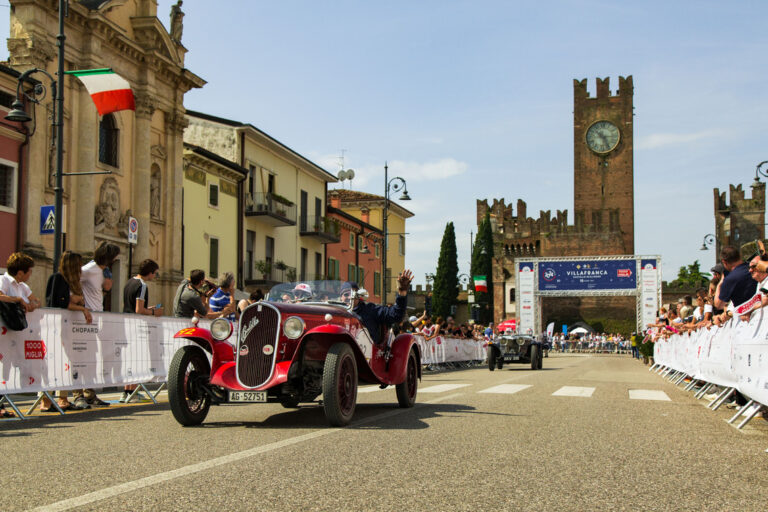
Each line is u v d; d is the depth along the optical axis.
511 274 94.19
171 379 8.14
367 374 9.25
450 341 31.27
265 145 43.78
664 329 23.05
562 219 94.44
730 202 98.50
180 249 30.95
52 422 8.86
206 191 36.62
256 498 4.61
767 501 4.82
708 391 13.93
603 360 44.34
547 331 52.31
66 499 4.57
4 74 22.09
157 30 28.81
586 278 64.44
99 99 18.78
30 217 22.97
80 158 25.20
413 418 9.01
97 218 26.12
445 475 5.42
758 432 8.43
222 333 8.33
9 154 22.53
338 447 6.61
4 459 6.03
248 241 41.78
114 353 11.33
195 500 4.55
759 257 9.09
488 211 96.19
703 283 103.50
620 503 4.68
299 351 8.18
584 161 105.44
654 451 6.77
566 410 10.20
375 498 4.66
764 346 8.43
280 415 9.54
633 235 103.56
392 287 70.44
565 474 5.56
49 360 9.93
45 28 23.56
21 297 9.17
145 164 28.61
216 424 8.52
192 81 31.30
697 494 4.99
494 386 15.48
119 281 27.33
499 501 4.66
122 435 7.49
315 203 52.12
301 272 49.41
